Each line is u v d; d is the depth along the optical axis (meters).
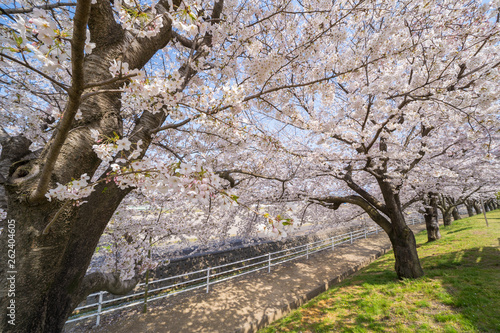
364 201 5.82
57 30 0.88
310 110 4.42
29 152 2.32
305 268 7.76
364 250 9.94
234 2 3.24
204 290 6.01
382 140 5.52
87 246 2.08
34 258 1.64
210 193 1.30
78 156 1.83
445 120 4.72
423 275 5.04
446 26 3.19
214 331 4.09
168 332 4.09
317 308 4.50
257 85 3.02
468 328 3.04
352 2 3.02
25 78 3.44
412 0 2.86
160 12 2.24
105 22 1.99
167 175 1.25
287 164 5.46
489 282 4.18
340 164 5.38
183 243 6.26
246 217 6.98
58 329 1.88
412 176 5.91
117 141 1.55
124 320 4.51
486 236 7.65
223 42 3.18
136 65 2.21
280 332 3.83
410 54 2.81
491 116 3.39
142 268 4.13
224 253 7.96
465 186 8.56
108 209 2.20
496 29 2.77
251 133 2.72
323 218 9.43
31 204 1.61
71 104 1.10
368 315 3.83
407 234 5.27
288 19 3.33
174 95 1.75
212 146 4.27
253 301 5.29
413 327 3.30
